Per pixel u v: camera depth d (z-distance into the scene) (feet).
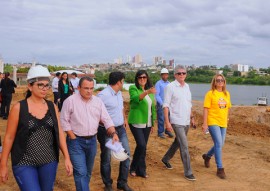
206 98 25.39
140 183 23.73
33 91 14.11
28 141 13.79
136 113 23.40
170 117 24.44
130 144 36.06
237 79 399.24
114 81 20.90
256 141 38.99
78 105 17.67
